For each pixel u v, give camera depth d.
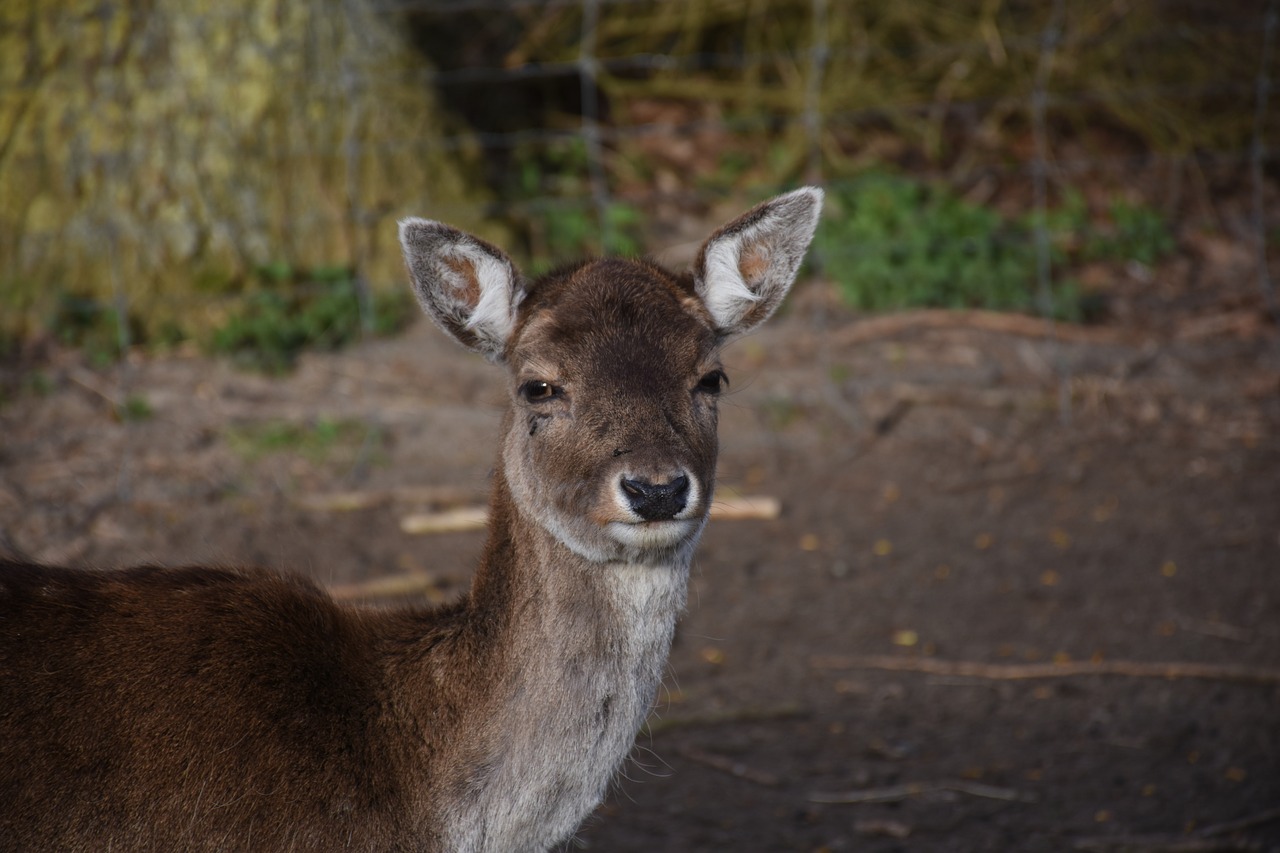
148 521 6.84
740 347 8.95
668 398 3.62
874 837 4.85
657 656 3.59
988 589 6.57
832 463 7.79
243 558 6.51
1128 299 9.63
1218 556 6.80
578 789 3.54
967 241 9.78
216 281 8.74
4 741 3.18
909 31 11.45
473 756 3.50
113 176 8.52
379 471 7.47
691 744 5.43
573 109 11.60
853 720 5.59
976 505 7.36
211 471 7.34
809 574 6.73
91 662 3.32
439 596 6.31
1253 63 11.10
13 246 8.41
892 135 11.56
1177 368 8.74
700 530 3.67
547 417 3.61
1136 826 4.87
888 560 6.85
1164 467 7.70
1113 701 5.69
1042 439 8.02
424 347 8.77
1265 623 6.22
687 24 11.23
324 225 9.08
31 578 3.45
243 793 3.29
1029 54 11.02
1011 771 5.23
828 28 11.05
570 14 11.24
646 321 3.70
